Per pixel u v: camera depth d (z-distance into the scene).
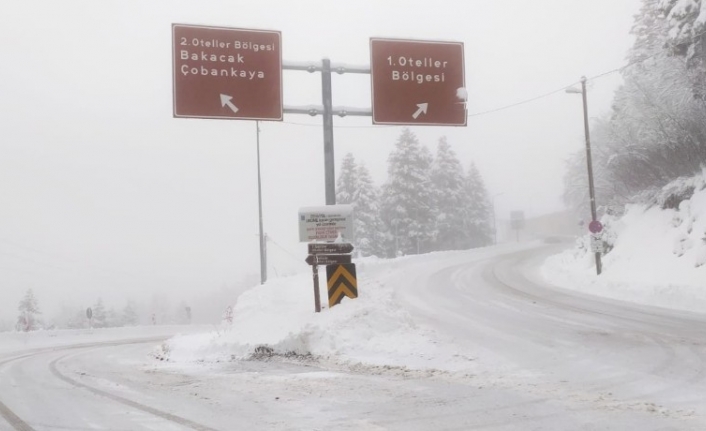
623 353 10.35
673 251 22.28
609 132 32.78
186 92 14.19
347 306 13.23
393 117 15.40
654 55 28.41
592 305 18.39
